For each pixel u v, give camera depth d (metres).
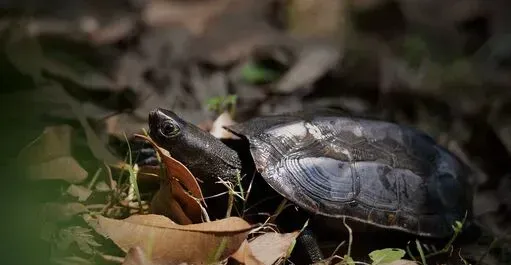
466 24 15.78
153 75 9.94
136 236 4.79
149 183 5.88
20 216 3.89
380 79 10.67
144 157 6.07
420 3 16.27
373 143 5.88
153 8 13.62
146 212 5.52
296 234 5.17
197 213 5.20
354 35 12.78
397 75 11.21
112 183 5.76
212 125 6.98
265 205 5.57
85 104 7.75
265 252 4.97
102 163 6.02
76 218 5.29
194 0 14.12
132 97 8.71
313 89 9.88
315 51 10.77
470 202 6.31
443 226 5.82
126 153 6.25
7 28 8.70
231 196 5.34
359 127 5.92
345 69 10.62
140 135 5.61
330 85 10.25
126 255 4.62
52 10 12.70
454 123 10.31
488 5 16.41
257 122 5.90
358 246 5.71
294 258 5.31
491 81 12.39
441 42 14.61
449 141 9.08
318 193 5.39
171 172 5.17
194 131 5.63
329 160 5.56
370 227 5.50
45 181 5.55
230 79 9.91
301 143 5.63
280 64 10.46
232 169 5.69
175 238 4.71
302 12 12.28
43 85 7.32
